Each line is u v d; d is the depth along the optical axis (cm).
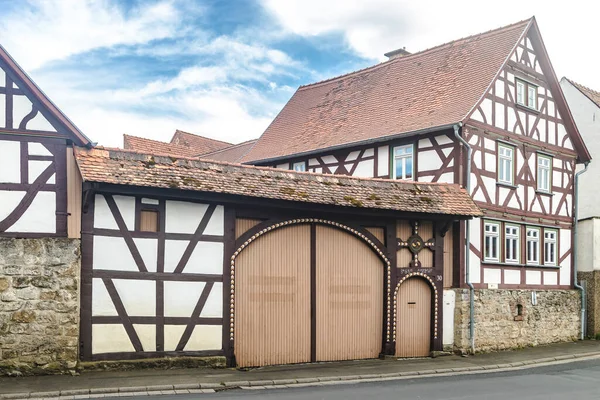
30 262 1173
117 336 1239
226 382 1174
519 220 1994
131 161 1266
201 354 1315
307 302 1471
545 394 1153
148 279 1273
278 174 1443
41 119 1205
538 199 2094
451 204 1608
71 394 1032
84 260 1219
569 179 2253
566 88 2722
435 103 2009
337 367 1416
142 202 1279
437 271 1659
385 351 1567
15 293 1160
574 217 2258
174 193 1279
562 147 2220
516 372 1475
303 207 1421
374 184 1566
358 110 2350
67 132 1223
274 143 2555
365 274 1558
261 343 1404
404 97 2198
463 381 1306
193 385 1126
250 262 1402
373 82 2477
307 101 2723
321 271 1495
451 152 1803
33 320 1165
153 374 1209
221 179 1338
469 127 1814
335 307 1509
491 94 1919
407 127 1955
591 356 1827
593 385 1277
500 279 1898
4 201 1173
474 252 1800
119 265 1250
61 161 1213
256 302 1405
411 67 2361
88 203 1221
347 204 1441
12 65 1181
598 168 2575
